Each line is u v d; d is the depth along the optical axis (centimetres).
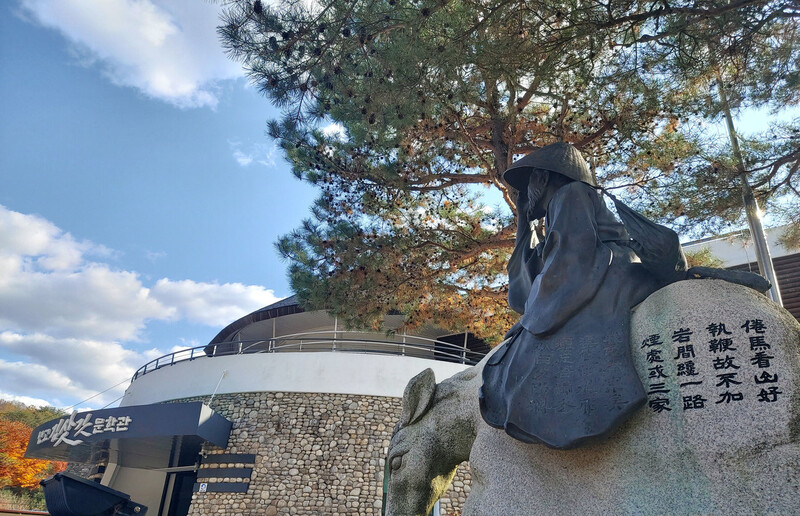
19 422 3109
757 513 234
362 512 1584
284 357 1791
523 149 1020
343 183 1057
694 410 262
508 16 607
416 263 1040
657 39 627
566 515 276
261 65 563
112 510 1090
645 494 258
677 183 928
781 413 246
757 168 859
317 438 1672
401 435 377
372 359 1773
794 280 1484
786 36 698
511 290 380
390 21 593
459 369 1806
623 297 304
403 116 682
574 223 327
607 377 280
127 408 1617
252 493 1612
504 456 312
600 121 948
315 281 1064
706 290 287
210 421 1612
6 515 2025
